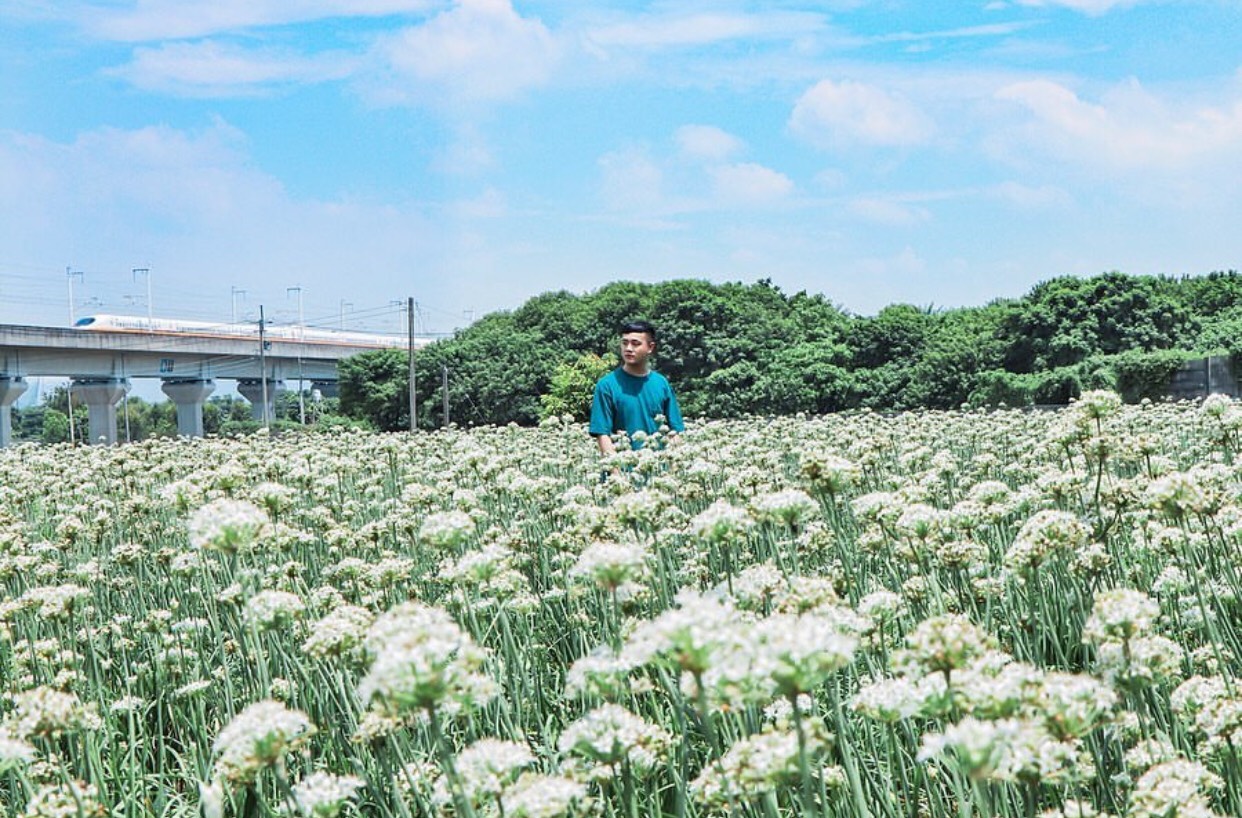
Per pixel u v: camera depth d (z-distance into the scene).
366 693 2.56
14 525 8.81
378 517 10.08
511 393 75.81
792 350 62.44
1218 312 63.34
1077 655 5.31
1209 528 5.40
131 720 5.03
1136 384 42.22
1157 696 4.11
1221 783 3.30
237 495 8.84
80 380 86.81
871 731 4.16
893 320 60.31
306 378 116.19
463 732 4.88
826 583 3.79
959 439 13.98
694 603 2.52
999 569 6.12
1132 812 3.03
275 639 5.23
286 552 8.10
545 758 4.25
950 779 3.96
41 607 5.52
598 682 3.15
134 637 7.18
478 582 4.62
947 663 2.73
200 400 98.69
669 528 7.08
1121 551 6.13
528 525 8.02
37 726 3.47
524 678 4.87
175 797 4.87
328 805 2.93
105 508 9.86
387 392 77.69
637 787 4.05
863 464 9.05
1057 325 51.97
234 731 2.89
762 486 6.64
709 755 4.25
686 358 67.31
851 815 3.60
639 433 9.58
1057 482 6.04
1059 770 2.64
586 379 68.00
